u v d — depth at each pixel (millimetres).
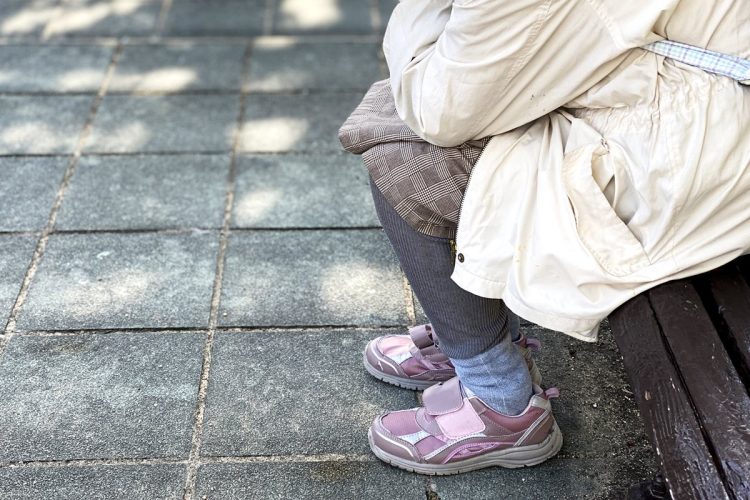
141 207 2531
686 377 1258
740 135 1260
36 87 3100
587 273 1333
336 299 2225
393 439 1760
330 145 2854
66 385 1949
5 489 1696
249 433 1844
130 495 1695
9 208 2508
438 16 1445
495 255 1430
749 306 1355
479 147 1443
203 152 2789
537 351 2078
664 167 1272
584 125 1381
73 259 2328
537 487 1742
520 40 1271
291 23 3609
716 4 1244
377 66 3324
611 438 1859
